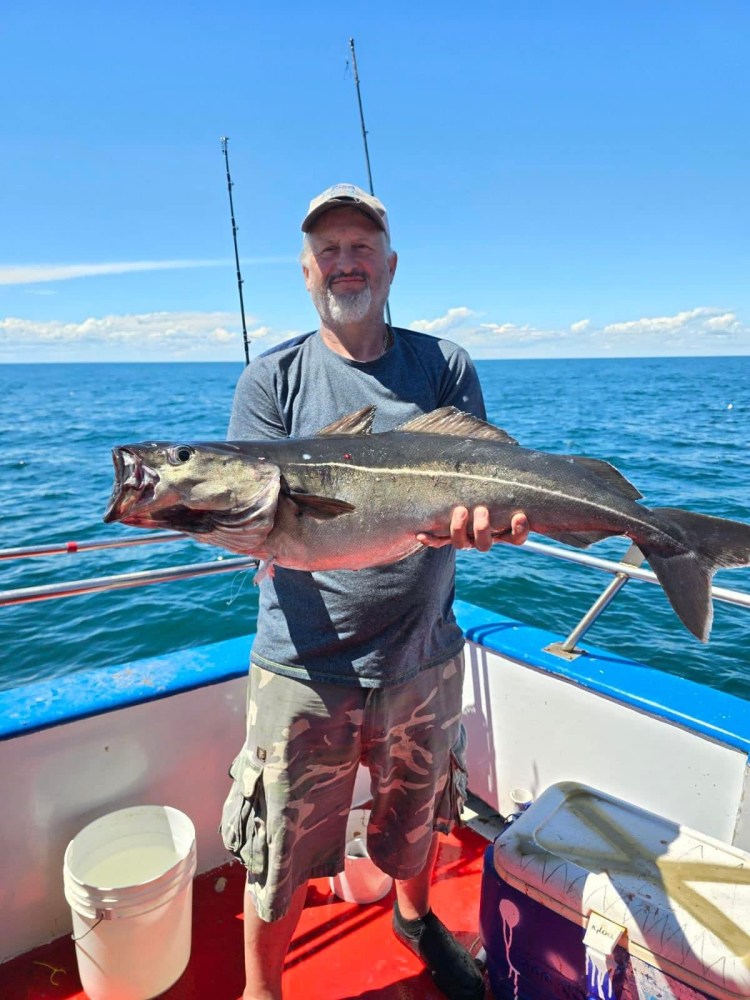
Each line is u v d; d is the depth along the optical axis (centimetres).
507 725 308
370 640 207
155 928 224
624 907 189
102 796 255
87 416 3014
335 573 207
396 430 216
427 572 212
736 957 173
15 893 240
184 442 202
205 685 270
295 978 241
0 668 598
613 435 2055
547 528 213
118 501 195
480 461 211
